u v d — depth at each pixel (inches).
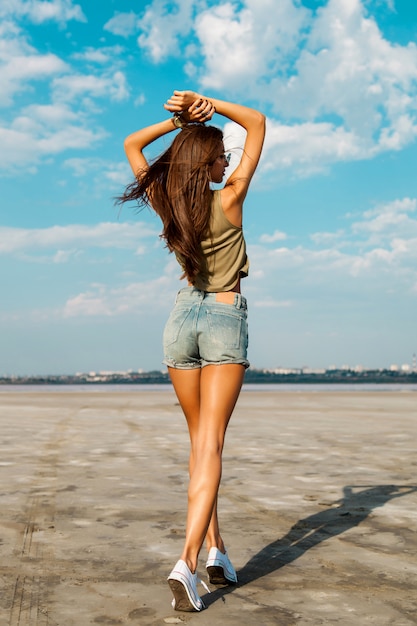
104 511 144.1
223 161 91.4
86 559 107.4
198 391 92.4
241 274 92.4
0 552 111.4
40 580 96.3
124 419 438.6
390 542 118.8
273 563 105.7
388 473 198.7
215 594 90.4
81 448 262.2
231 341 88.3
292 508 147.5
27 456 235.9
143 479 186.5
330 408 607.8
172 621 79.6
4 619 80.4
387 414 504.7
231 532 125.8
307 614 82.4
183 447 266.7
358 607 85.1
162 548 114.3
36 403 715.4
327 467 210.8
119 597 88.8
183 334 89.8
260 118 93.7
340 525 131.7
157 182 90.8
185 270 91.0
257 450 257.4
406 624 79.0
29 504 150.6
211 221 88.7
